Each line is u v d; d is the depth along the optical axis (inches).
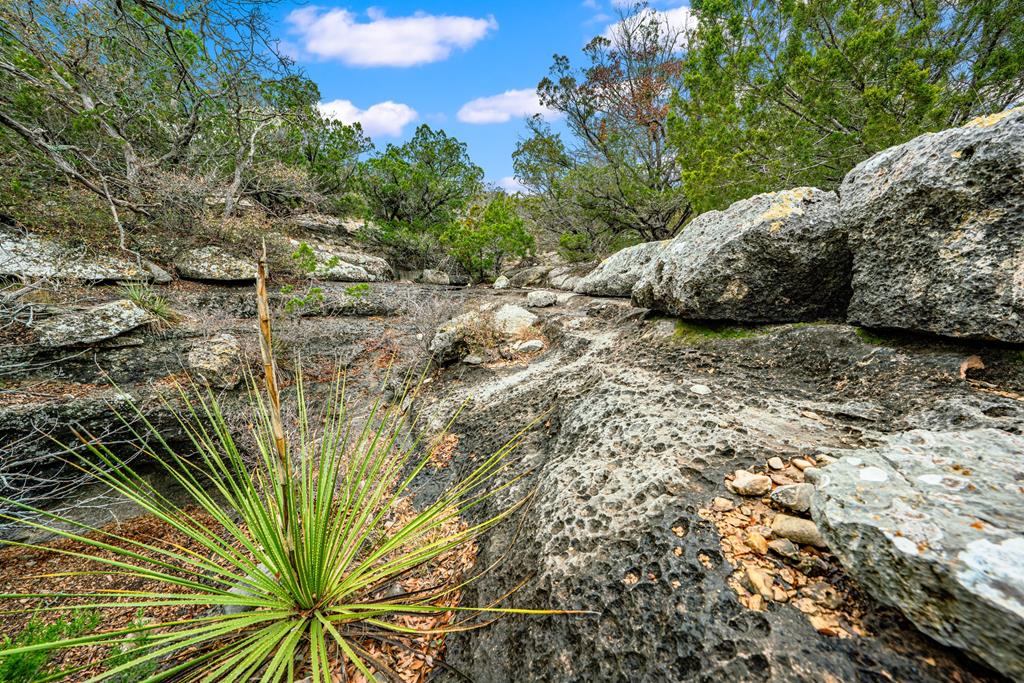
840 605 48.4
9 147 235.0
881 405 88.3
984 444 59.3
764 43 241.1
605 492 79.9
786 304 128.6
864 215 110.7
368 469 141.7
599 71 443.5
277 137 442.9
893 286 102.1
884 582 43.9
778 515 60.7
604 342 179.0
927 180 95.0
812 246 121.5
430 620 81.9
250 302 294.0
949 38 187.3
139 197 287.4
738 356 126.0
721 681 46.4
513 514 94.7
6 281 205.0
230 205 352.2
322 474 75.8
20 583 130.7
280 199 468.4
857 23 190.1
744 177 230.4
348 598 73.2
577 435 109.6
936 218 94.0
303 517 69.6
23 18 216.1
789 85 223.8
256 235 349.7
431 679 69.4
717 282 136.8
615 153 419.2
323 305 312.7
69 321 188.1
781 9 220.7
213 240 333.4
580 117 455.8
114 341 199.2
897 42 185.2
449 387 203.3
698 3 268.4
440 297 343.6
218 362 209.8
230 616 59.0
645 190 370.6
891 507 47.7
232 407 197.6
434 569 95.7
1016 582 35.8
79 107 276.7
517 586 73.5
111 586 127.6
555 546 73.7
